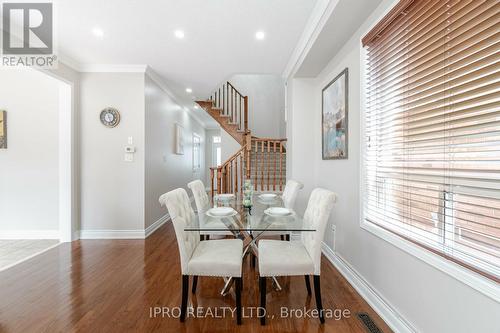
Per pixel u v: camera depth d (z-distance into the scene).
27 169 3.57
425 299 1.44
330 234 2.89
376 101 2.02
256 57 3.26
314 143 3.51
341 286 2.27
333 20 2.11
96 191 3.62
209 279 2.41
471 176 1.20
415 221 1.60
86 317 1.79
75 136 3.51
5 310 1.87
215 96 5.83
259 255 1.87
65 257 2.90
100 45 2.94
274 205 2.62
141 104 3.61
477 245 1.19
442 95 1.35
